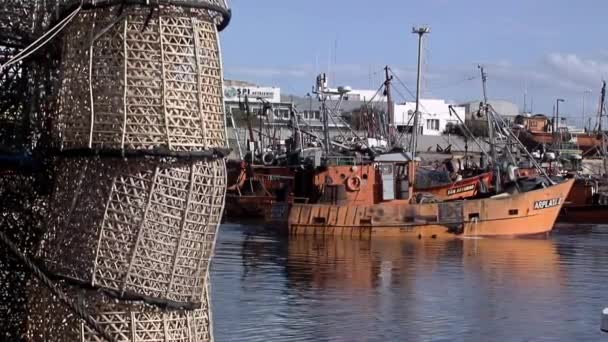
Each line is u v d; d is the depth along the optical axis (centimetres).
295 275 2811
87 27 810
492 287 2617
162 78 798
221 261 3173
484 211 4303
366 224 4309
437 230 4300
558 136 8656
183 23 809
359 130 7838
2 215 899
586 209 5656
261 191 5559
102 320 800
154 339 810
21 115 909
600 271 3033
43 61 903
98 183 798
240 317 2009
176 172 802
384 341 1795
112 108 796
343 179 4647
